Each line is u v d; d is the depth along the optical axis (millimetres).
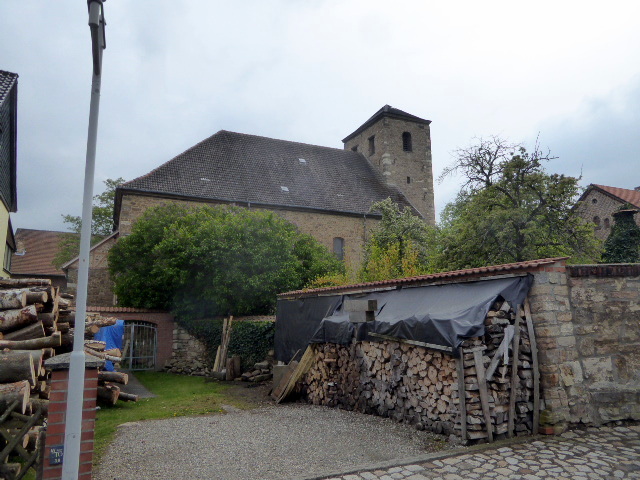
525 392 6969
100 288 24312
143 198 23953
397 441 7035
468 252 17203
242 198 26344
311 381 11289
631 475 5234
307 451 6695
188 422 8969
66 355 4527
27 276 37875
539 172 16625
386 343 8828
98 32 3941
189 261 18391
